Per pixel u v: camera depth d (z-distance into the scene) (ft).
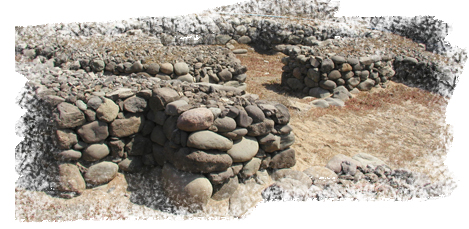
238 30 37.32
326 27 36.42
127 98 13.91
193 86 15.58
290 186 14.14
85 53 23.85
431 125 21.20
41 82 14.20
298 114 21.72
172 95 13.99
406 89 27.66
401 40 32.53
